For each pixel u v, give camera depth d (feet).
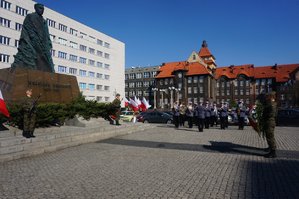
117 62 287.89
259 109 35.42
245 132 60.70
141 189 20.35
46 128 44.45
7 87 47.57
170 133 58.23
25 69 48.39
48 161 30.01
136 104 84.12
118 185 21.34
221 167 27.17
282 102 283.79
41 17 57.62
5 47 167.84
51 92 51.98
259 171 25.58
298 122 84.43
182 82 305.12
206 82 294.05
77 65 231.50
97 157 32.17
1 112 37.60
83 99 55.52
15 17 175.32
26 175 24.27
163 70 327.06
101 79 262.06
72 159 31.04
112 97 276.62
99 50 260.62
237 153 34.76
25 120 36.04
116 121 57.26
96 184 21.61
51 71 58.23
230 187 20.76
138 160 30.48
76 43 231.30
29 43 54.75
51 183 21.88
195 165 28.04
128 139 48.08
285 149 37.81
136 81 361.51
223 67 331.36
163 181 22.39
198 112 62.28
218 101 317.63
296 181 22.29
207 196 18.78
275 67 301.22
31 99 37.06
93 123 53.83
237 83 310.24
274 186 20.95
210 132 60.59
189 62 318.65
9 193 19.43
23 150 32.94
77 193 19.45
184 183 21.81
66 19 222.89
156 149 37.68
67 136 41.11
